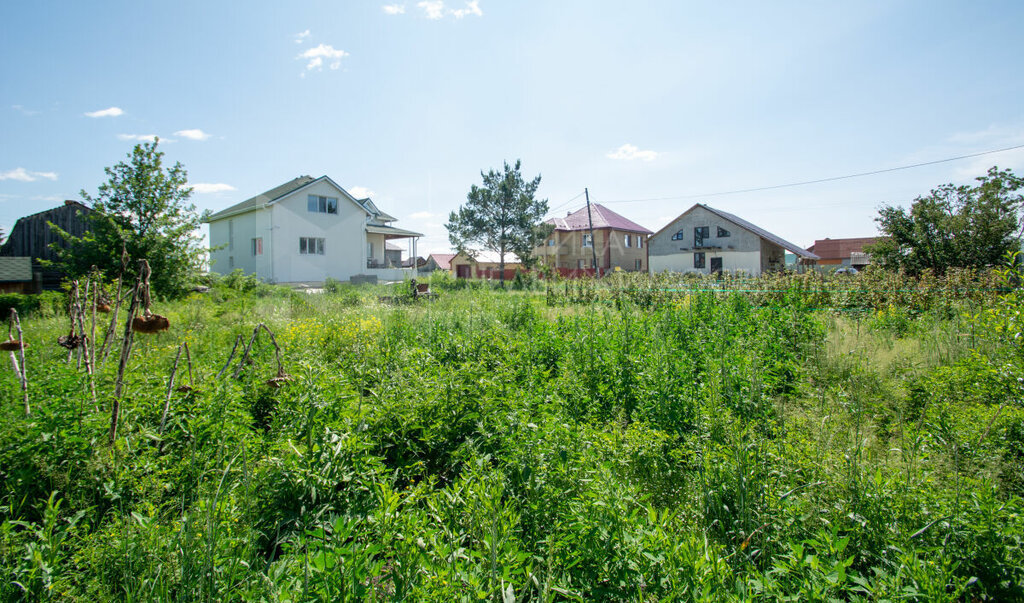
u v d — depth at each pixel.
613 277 14.60
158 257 13.27
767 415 3.97
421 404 3.79
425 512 2.25
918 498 2.52
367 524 2.28
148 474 2.83
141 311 3.06
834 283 11.19
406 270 32.38
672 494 3.01
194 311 10.39
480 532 2.21
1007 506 2.37
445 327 7.93
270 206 25.80
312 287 25.52
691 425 4.05
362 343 6.46
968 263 15.12
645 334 6.57
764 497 2.63
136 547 2.09
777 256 42.44
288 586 1.84
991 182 15.16
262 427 3.97
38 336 7.34
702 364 5.42
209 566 1.88
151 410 3.44
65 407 2.93
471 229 31.78
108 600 1.97
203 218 14.30
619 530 2.10
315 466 2.75
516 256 32.59
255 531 2.36
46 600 1.89
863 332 7.79
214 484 2.62
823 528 2.48
